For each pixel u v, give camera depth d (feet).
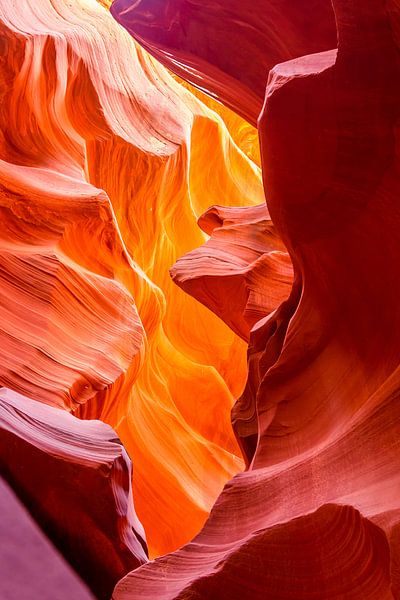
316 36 17.81
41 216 20.83
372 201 11.12
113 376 18.99
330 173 11.37
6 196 20.49
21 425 12.65
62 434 13.15
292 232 12.91
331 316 13.23
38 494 12.17
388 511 8.40
